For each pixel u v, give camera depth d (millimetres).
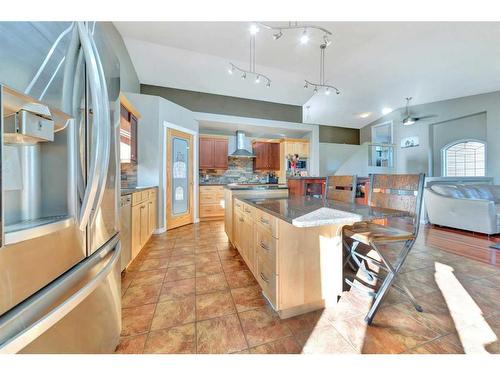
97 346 930
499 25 2971
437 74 4371
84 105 843
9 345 516
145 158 3543
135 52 3514
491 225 3170
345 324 1362
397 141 6594
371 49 3496
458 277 1958
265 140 5922
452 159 5645
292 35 3094
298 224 1095
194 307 1555
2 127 491
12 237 542
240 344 1212
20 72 595
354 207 1563
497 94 4738
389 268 1410
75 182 788
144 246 2922
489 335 1252
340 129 7930
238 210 2387
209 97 4863
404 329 1309
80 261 828
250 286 1853
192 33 3059
